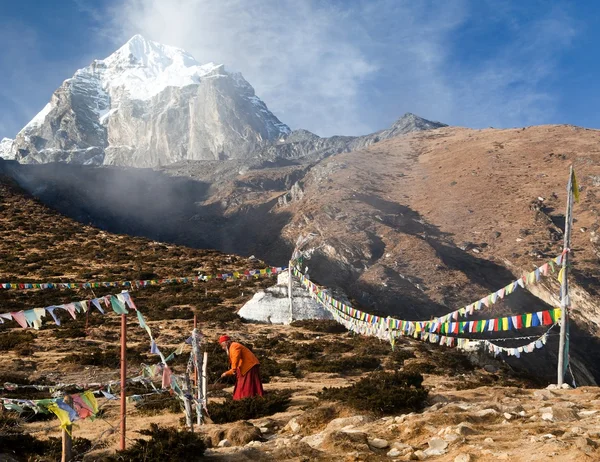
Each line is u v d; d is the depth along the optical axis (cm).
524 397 1195
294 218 13250
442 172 15225
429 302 8325
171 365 2630
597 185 12344
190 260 6438
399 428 918
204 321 4009
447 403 1166
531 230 10669
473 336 5866
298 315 4116
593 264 9162
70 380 2247
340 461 761
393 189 14438
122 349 898
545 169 13788
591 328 7519
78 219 17038
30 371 2425
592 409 988
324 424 1139
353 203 12438
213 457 832
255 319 4131
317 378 2609
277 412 1448
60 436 1289
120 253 6612
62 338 3284
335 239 10094
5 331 3428
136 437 1227
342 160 16438
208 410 1404
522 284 1442
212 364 2369
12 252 6378
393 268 9175
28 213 8581
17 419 1361
